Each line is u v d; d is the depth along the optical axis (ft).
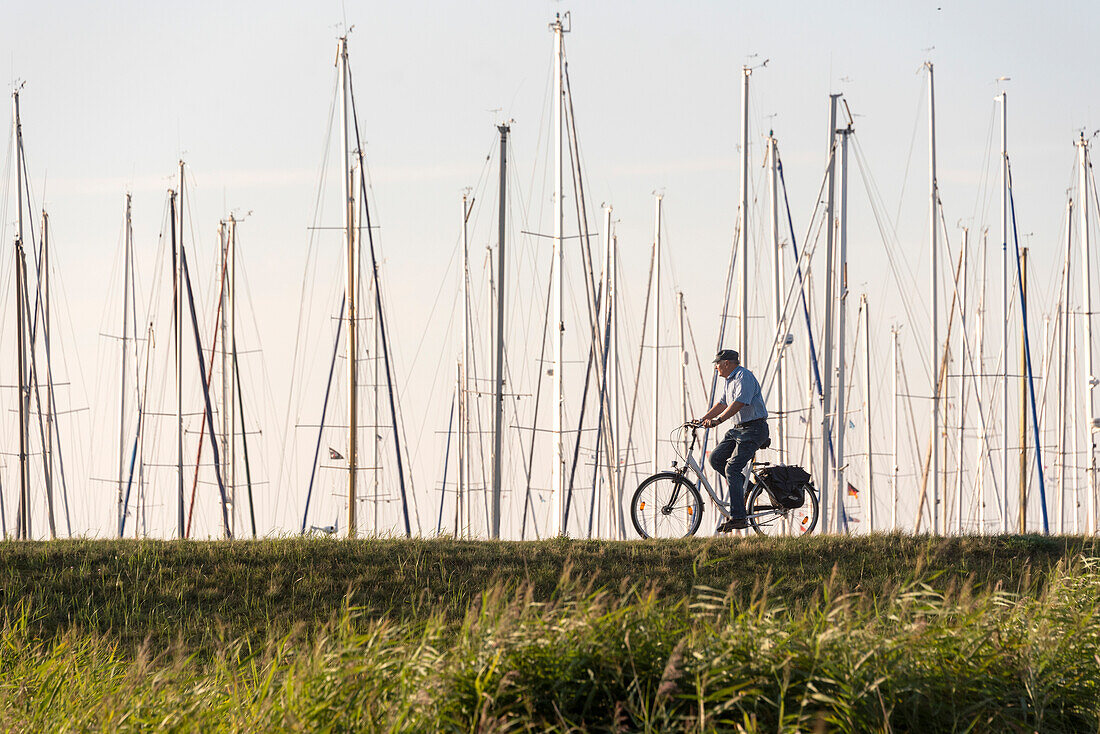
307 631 123.24
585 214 319.27
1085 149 365.20
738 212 294.05
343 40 319.88
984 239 417.69
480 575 138.00
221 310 376.27
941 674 81.46
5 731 87.15
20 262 317.42
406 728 74.38
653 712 74.64
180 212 347.77
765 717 76.02
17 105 338.54
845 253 300.61
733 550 145.28
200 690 91.45
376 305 344.90
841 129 301.84
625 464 389.19
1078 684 84.53
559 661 79.30
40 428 345.72
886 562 141.38
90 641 115.55
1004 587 132.57
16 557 143.54
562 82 315.58
